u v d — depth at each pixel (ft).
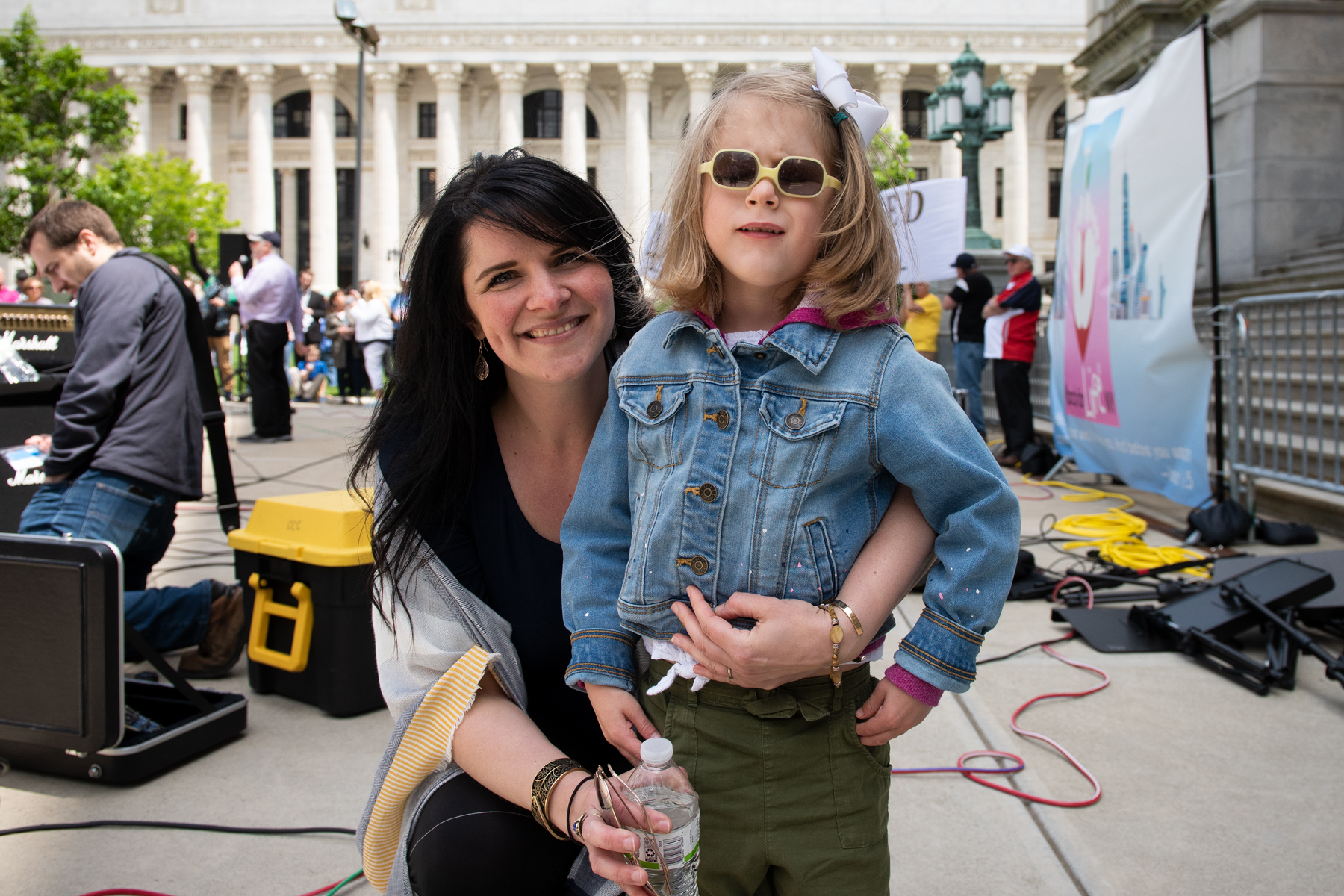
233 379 55.62
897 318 4.78
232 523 14.02
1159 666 12.01
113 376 11.43
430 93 177.68
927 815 8.55
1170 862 7.67
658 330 5.06
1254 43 29.45
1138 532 18.61
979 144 45.68
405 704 5.30
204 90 166.81
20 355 15.28
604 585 5.01
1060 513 21.93
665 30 166.50
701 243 4.83
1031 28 165.89
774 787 4.69
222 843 8.23
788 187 4.44
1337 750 9.54
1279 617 11.63
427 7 165.37
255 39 164.96
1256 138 29.55
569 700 5.88
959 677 4.33
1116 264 21.52
